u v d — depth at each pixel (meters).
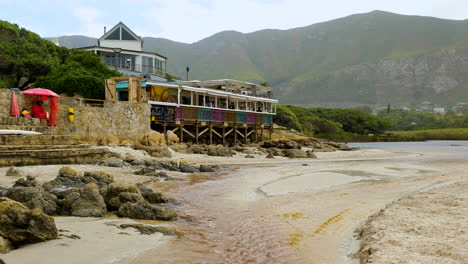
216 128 40.66
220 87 46.00
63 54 47.91
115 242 7.16
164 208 9.48
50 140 19.52
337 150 44.03
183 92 37.56
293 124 81.31
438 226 7.33
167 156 25.00
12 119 20.61
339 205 11.03
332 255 6.66
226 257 6.59
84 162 19.17
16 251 6.45
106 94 31.53
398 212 8.67
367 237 7.12
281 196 12.58
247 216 9.70
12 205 6.98
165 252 6.74
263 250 7.00
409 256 5.66
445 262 5.38
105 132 26.38
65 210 9.60
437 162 28.06
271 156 29.62
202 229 8.43
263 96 50.78
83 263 6.01
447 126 161.12
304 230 8.35
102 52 54.31
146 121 29.39
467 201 9.87
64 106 24.58
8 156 16.33
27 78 39.03
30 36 44.62
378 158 33.28
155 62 59.81
